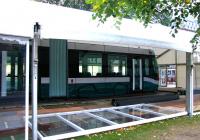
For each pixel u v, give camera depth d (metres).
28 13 5.59
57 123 7.93
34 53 5.77
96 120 8.44
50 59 12.56
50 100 12.49
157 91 17.36
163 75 21.38
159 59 20.92
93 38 6.47
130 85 15.83
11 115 6.95
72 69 13.30
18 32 5.39
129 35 7.36
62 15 6.06
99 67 14.41
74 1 11.72
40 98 12.21
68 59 13.16
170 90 18.39
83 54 13.76
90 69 14.02
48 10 5.92
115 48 15.24
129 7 5.60
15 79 7.67
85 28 6.32
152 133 7.30
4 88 8.14
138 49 16.44
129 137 6.86
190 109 9.73
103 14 6.09
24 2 5.63
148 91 16.80
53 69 12.64
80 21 6.29
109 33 6.82
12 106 7.45
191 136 7.08
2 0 5.34
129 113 9.73
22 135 6.25
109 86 14.77
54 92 12.62
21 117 6.69
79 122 8.12
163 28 8.56
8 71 8.23
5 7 5.32
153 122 8.58
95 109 10.20
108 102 12.62
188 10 5.80
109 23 6.82
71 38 6.07
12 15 5.36
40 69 12.24
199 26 7.00
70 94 13.15
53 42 12.66
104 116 9.13
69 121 8.15
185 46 9.30
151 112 9.84
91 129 7.14
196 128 7.91
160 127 7.98
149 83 16.88
